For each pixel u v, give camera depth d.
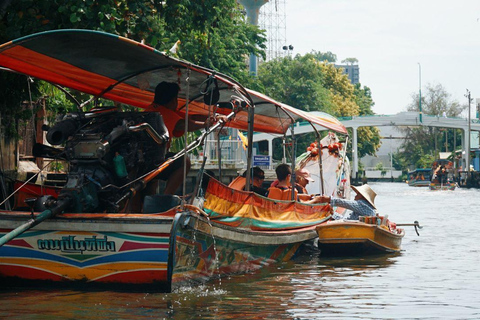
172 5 12.91
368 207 12.39
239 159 25.91
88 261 7.10
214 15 14.46
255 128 12.65
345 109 82.75
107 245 7.02
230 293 7.49
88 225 6.97
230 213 8.59
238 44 25.55
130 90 9.27
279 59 68.31
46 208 7.09
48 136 7.56
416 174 78.50
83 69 8.23
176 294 7.12
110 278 7.08
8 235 6.48
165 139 7.49
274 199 10.51
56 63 7.95
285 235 10.00
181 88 9.12
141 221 6.86
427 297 7.61
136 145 7.46
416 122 81.31
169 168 8.18
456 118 83.31
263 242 9.27
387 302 7.26
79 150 7.21
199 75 8.34
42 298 6.88
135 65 8.06
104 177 7.28
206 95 8.06
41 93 13.72
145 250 6.91
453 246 13.43
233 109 8.23
